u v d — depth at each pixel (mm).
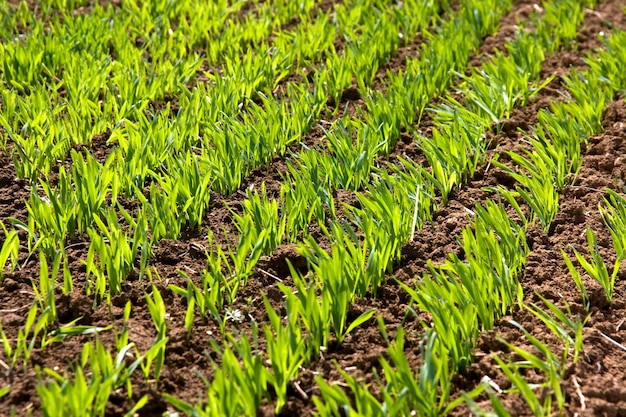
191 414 2426
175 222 3453
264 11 5527
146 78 4695
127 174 3686
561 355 2861
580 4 5949
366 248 3246
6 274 3213
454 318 2785
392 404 2410
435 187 3904
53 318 2957
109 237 3135
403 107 4398
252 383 2533
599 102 4406
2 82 4492
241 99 4508
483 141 4258
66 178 3537
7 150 4055
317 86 4473
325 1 6023
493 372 2795
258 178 3947
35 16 5395
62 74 4754
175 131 3975
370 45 5059
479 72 4969
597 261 3139
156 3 5539
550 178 3801
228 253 3408
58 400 2365
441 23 5676
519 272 3318
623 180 3977
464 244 3189
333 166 3775
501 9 5855
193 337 2936
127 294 3129
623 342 3008
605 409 2650
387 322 3059
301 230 3539
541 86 4582
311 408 2652
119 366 2564
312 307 2799
